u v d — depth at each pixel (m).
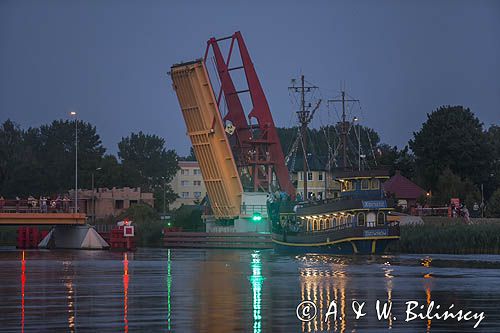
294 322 94.00
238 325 92.00
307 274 155.25
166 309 104.25
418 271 160.00
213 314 99.81
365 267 171.75
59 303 110.50
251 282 139.00
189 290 126.50
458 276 148.00
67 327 90.69
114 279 146.25
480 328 90.69
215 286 132.50
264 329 89.75
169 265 184.12
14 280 144.75
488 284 133.38
